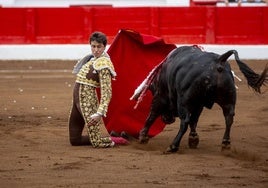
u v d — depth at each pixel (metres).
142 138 13.38
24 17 32.44
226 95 11.83
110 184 10.09
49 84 24.05
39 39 32.44
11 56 32.22
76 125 13.12
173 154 12.27
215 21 31.92
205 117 16.92
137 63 13.94
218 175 10.68
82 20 32.28
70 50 32.16
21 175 10.70
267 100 20.03
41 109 18.39
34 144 13.38
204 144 13.34
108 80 12.75
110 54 13.88
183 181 10.29
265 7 31.91
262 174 10.77
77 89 12.97
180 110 12.14
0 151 12.65
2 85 23.89
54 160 11.80
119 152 12.52
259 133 14.66
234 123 15.98
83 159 11.88
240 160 11.82
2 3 36.03
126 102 13.87
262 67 28.23
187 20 31.98
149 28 31.98
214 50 31.67
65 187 9.93
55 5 36.47
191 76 11.89
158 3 36.41
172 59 12.70
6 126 15.59
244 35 31.95
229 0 35.91
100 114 12.70
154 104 13.22
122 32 13.90
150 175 10.66
